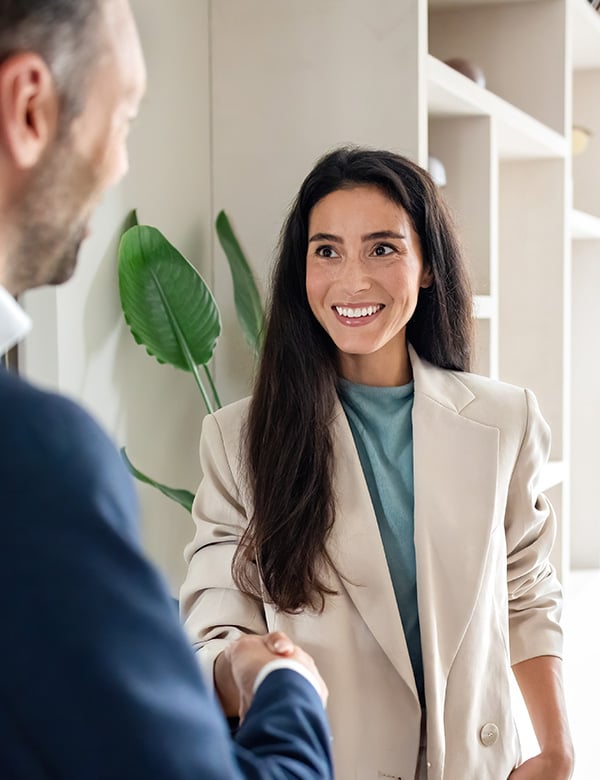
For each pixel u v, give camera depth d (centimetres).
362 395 141
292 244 141
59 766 51
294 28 223
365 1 216
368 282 132
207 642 128
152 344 200
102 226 198
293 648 89
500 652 140
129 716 52
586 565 389
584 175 396
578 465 391
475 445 138
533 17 301
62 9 63
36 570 52
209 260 234
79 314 192
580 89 395
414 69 212
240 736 74
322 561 132
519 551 149
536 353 313
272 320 141
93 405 197
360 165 135
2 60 61
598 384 388
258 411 138
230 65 229
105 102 67
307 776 69
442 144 260
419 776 133
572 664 286
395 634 130
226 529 141
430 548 133
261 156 227
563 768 140
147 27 208
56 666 51
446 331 147
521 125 272
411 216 138
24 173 63
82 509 53
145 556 56
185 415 229
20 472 53
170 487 223
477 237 258
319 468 133
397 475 139
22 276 67
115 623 53
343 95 219
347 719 130
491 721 138
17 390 56
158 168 214
